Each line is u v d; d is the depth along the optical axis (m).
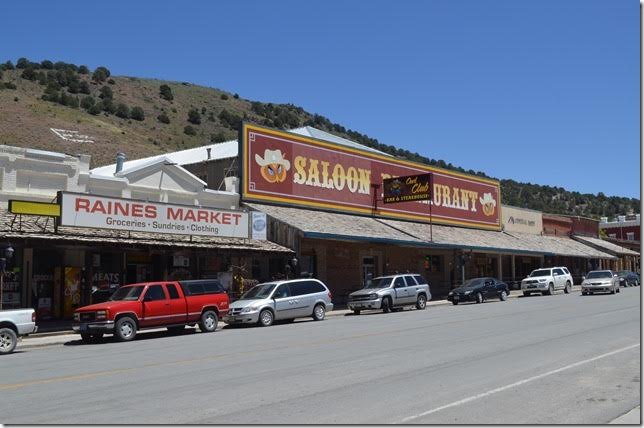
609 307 26.55
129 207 23.95
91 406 8.94
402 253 41.00
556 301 32.47
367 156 38.81
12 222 20.97
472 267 48.75
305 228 29.66
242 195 31.02
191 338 19.45
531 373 10.86
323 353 13.98
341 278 35.94
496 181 52.22
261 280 31.84
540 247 50.94
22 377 12.00
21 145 76.00
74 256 25.67
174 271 28.16
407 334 17.67
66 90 126.69
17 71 127.88
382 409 8.27
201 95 156.00
